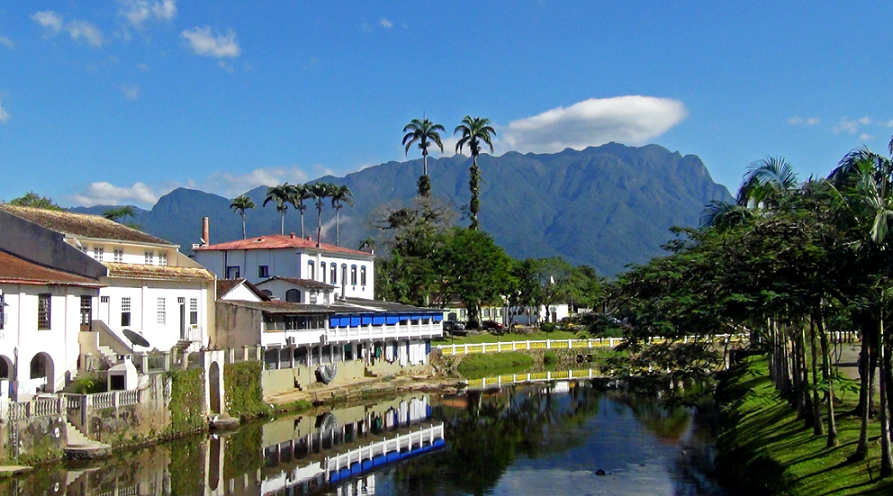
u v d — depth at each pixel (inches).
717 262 1347.2
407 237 4183.1
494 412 2421.3
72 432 1576.0
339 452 1823.3
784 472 1206.9
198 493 1424.7
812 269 1139.3
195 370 1951.3
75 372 1784.0
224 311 2358.5
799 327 1412.4
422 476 1595.7
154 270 2185.0
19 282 1644.9
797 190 1444.4
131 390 1717.5
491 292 4077.3
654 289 1624.0
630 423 2188.7
